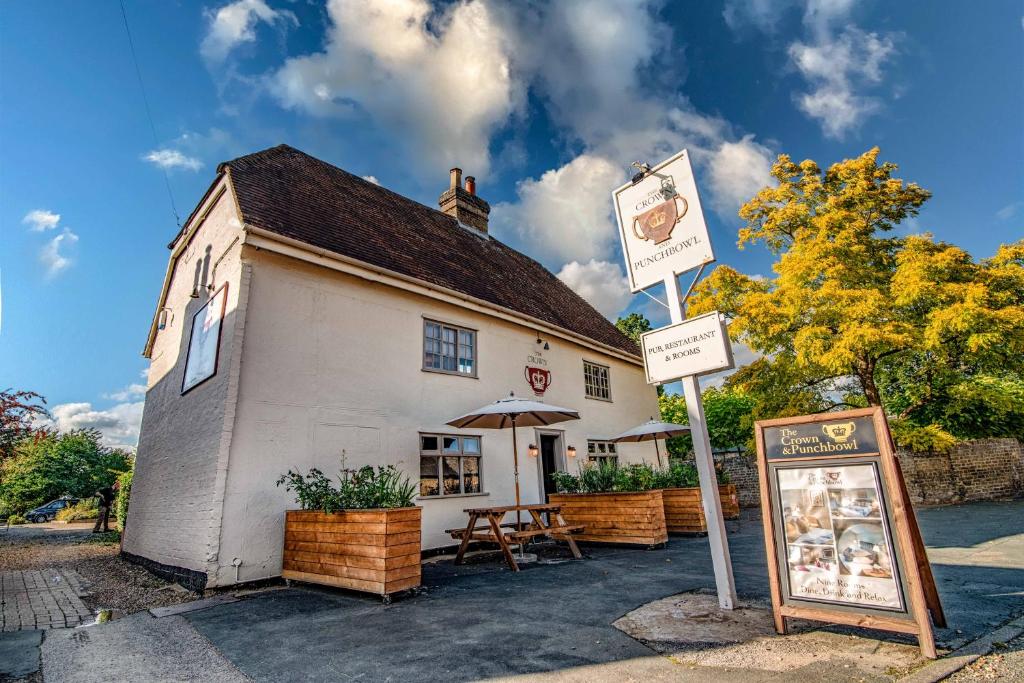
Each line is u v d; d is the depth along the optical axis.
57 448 34.22
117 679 3.29
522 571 6.92
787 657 3.10
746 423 16.30
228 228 8.31
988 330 11.42
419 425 9.51
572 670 3.07
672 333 4.92
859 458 3.51
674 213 5.28
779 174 16.55
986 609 3.94
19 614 5.35
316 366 8.10
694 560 7.18
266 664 3.47
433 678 3.06
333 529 6.13
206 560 6.29
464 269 12.55
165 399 9.88
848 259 14.09
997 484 15.31
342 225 9.78
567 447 13.34
